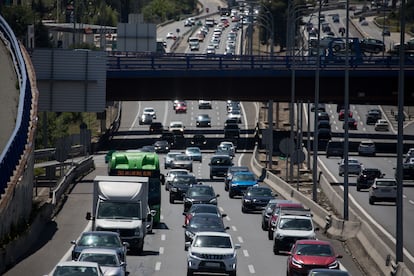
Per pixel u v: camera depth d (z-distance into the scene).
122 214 92.56
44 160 166.62
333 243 101.19
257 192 131.38
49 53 145.00
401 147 77.50
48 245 95.62
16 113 120.25
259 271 83.38
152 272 80.38
